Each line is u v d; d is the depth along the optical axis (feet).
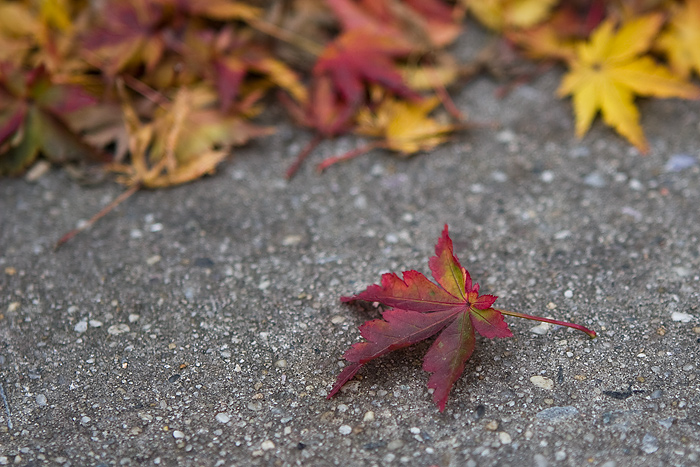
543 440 1.43
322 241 1.63
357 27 1.78
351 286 1.58
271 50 1.82
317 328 1.54
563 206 1.66
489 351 1.51
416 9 1.85
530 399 1.47
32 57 1.77
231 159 1.75
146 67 1.75
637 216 1.63
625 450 1.42
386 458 1.43
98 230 1.65
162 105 1.74
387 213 1.67
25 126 1.70
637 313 1.53
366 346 1.45
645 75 1.72
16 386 1.50
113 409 1.48
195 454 1.44
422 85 1.81
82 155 1.72
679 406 1.45
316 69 1.76
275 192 1.70
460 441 1.44
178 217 1.67
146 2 1.74
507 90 1.82
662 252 1.59
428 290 1.47
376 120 1.75
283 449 1.44
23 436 1.46
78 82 1.73
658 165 1.70
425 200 1.68
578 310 1.54
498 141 1.76
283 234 1.65
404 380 1.49
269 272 1.60
